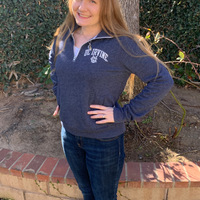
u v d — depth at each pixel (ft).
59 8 12.75
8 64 12.85
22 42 12.54
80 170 5.76
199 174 7.22
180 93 12.66
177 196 7.35
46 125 10.24
